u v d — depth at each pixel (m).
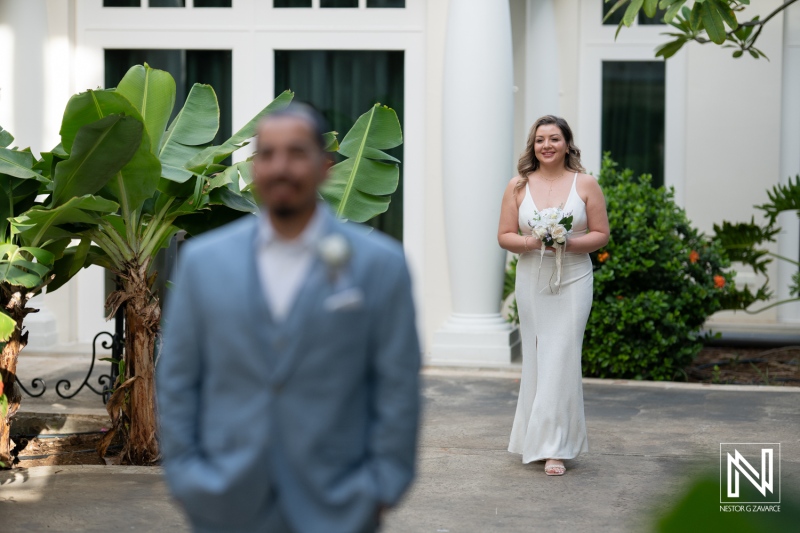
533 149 5.24
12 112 8.79
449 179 8.43
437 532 4.18
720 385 7.49
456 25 8.35
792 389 7.32
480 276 8.41
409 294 2.23
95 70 9.04
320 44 9.00
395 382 2.19
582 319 5.07
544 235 4.95
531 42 9.66
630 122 10.13
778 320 10.27
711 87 10.01
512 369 8.17
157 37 9.04
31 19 8.76
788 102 10.17
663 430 6.05
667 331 7.71
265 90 9.05
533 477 5.04
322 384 2.14
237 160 9.12
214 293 2.17
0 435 5.23
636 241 7.61
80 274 9.16
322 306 2.13
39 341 8.85
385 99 9.05
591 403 6.85
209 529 2.23
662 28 9.99
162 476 5.07
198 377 2.27
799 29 10.11
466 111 8.30
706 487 0.98
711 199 10.09
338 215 5.64
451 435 5.97
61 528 4.20
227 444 2.17
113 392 5.44
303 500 2.17
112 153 4.80
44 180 5.07
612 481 4.95
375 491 2.17
